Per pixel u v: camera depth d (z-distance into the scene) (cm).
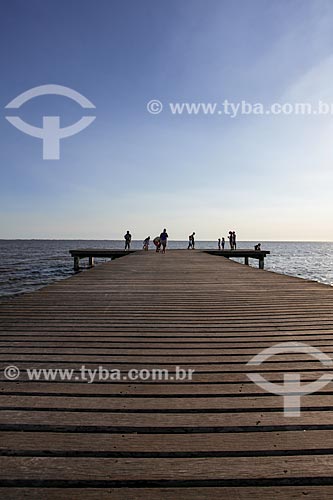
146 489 147
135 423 197
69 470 158
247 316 471
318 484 150
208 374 271
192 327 414
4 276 2152
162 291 677
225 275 949
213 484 150
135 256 1806
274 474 155
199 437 184
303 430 191
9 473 155
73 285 754
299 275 2298
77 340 359
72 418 202
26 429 191
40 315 470
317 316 471
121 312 491
